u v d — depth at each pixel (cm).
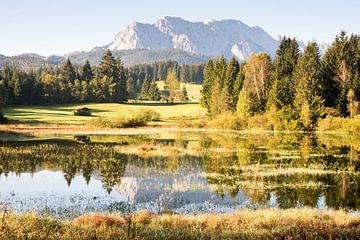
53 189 2619
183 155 4269
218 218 1562
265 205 2197
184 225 1404
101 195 2455
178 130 8162
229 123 8500
